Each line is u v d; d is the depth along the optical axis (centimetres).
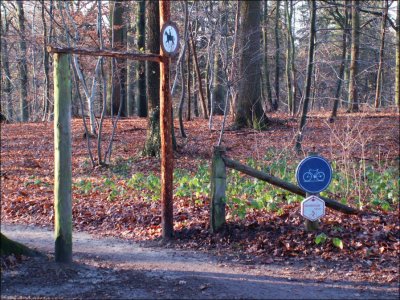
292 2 3056
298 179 662
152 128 1473
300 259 634
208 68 2731
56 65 551
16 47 2855
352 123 1773
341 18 2502
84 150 1669
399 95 2322
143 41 2370
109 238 758
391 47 2934
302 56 3034
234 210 751
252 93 1897
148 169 1364
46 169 1428
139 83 2661
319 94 2550
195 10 1977
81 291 504
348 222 718
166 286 532
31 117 2872
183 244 703
